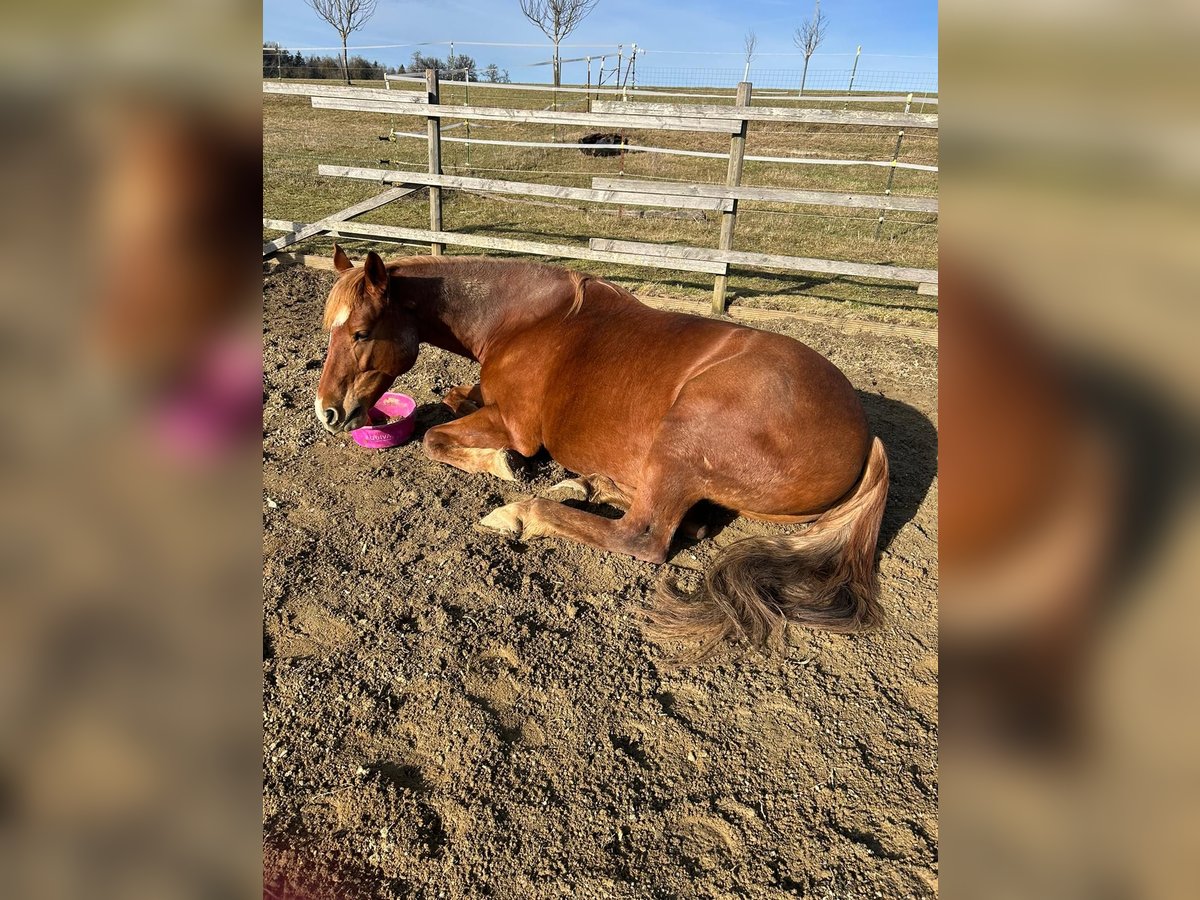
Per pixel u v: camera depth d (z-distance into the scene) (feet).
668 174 39.88
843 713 7.27
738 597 8.17
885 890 5.65
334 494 10.53
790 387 8.49
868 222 31.45
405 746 6.73
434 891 5.58
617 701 7.30
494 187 20.99
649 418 9.22
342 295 9.82
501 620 8.24
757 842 6.00
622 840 5.98
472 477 11.16
